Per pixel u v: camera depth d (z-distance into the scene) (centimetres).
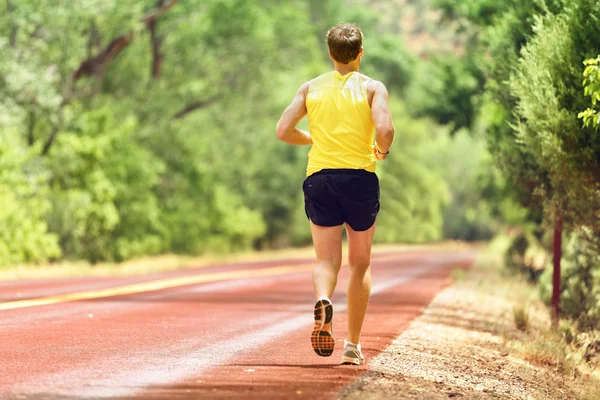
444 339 2477
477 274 6912
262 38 11200
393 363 1761
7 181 6488
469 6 4906
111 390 1345
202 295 3778
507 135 3231
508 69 3066
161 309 2986
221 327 2441
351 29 1554
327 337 1423
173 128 10350
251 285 4678
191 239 10706
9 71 6856
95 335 2105
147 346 1931
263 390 1359
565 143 2330
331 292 1480
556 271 3319
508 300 4631
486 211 7600
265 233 14175
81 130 7981
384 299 4016
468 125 6097
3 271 5672
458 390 1545
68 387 1360
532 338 2705
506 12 3219
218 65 11131
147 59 10506
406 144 18400
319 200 1502
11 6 7194
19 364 1588
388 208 18388
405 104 18288
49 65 7781
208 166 11444
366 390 1385
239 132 12388
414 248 18175
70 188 7800
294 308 3269
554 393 1889
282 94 12475
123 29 8925
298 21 11975
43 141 7762
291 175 14062
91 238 7869
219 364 1670
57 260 7144
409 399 1350
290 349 1953
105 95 9950
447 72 6047
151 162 9794
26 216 6594
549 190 3102
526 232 6925
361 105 1511
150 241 9050
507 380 1892
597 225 2677
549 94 2347
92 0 7738
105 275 5762
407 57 18138
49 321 2419
